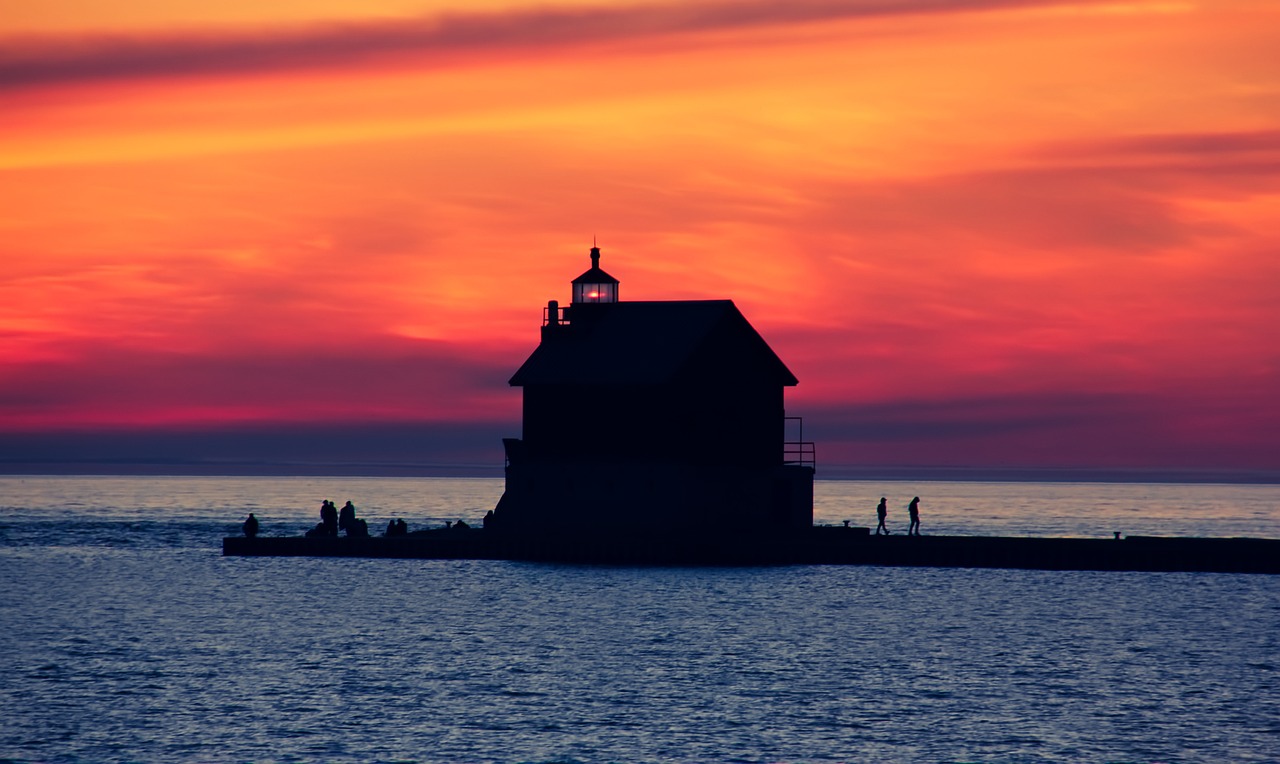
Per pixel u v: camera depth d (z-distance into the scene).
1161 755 198.88
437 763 193.75
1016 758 197.12
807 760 196.12
